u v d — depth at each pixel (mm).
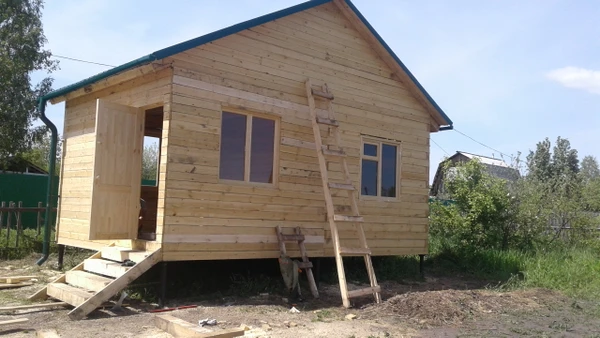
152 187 11266
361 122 10859
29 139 19406
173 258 7793
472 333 6773
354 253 8852
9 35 18797
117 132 8359
